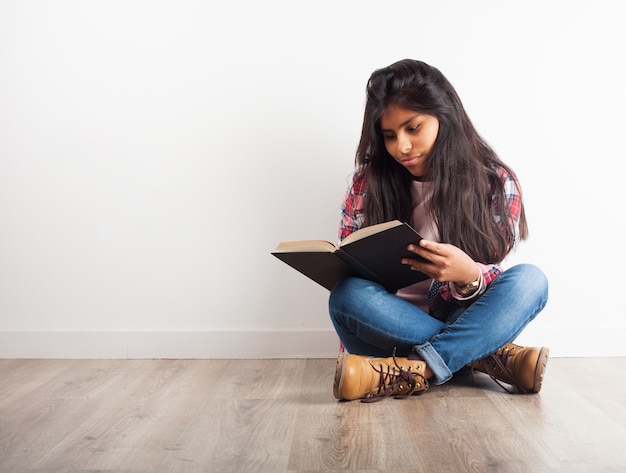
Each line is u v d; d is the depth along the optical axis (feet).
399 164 6.20
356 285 5.72
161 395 5.83
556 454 4.17
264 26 7.50
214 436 4.60
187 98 7.55
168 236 7.58
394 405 5.40
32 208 7.61
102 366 7.16
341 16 7.45
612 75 7.36
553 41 7.37
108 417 5.13
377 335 5.79
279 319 7.58
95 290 7.62
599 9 7.36
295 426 4.82
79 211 7.60
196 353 7.57
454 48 7.39
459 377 6.46
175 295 7.60
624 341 7.46
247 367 7.07
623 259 7.45
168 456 4.19
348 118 7.49
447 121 5.82
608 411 5.19
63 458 4.18
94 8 7.54
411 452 4.23
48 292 7.64
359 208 6.47
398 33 7.43
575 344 7.47
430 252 5.27
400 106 5.68
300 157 7.54
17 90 7.56
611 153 7.39
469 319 5.61
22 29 7.55
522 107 7.39
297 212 7.55
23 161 7.59
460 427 4.76
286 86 7.50
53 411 5.32
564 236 7.44
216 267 7.58
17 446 4.44
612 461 4.05
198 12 7.51
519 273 5.65
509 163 7.41
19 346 7.63
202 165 7.55
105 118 7.55
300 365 7.16
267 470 3.92
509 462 4.03
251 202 7.56
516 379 5.77
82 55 7.54
